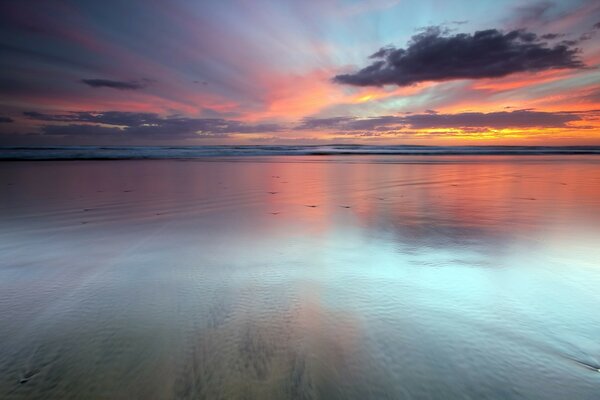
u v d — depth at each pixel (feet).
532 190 25.66
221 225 15.78
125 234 14.17
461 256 11.50
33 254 11.62
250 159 69.46
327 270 10.28
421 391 5.31
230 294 8.62
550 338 6.66
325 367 5.85
